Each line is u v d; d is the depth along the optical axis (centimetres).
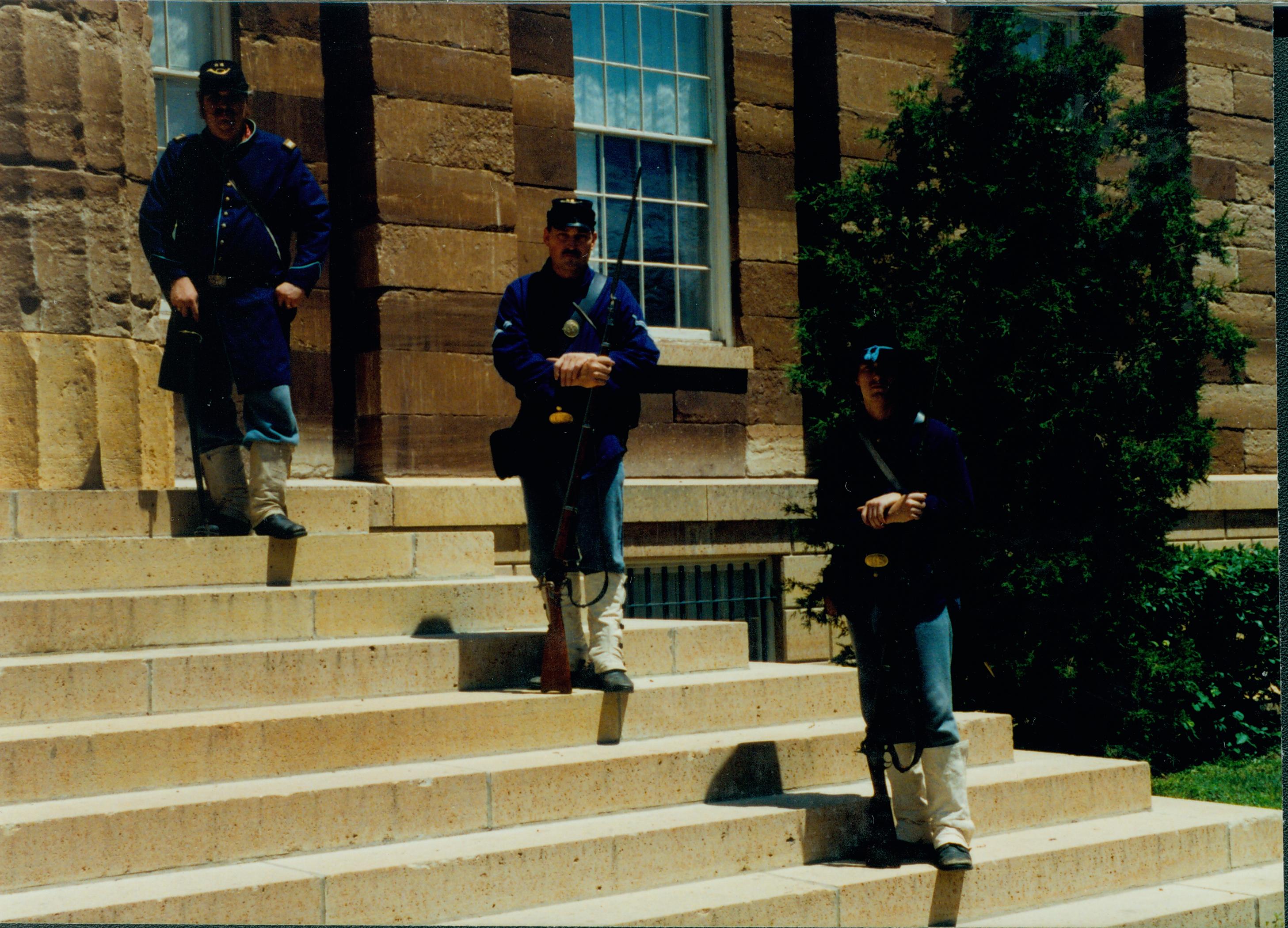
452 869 442
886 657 506
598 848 469
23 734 453
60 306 642
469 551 667
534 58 873
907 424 516
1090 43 862
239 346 617
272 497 618
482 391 826
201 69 623
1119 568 830
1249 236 1115
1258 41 1131
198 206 623
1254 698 909
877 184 872
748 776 546
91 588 566
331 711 502
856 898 483
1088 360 825
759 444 948
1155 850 567
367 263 803
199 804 435
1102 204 859
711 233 956
